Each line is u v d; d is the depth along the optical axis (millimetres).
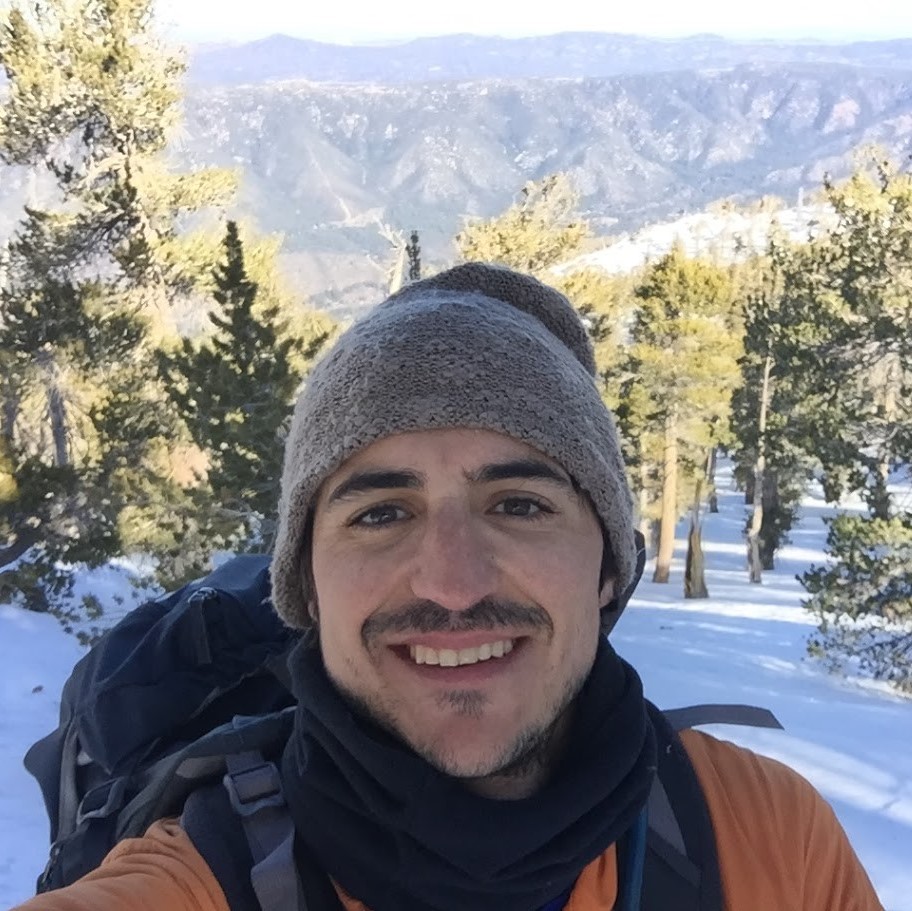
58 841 1530
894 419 13664
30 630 11102
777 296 21062
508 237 19234
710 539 38312
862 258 13789
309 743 1208
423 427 1240
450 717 1197
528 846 1137
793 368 15000
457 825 1130
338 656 1241
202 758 1291
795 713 10023
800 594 25875
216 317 11867
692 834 1297
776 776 1424
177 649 1697
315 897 1155
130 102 16547
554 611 1243
